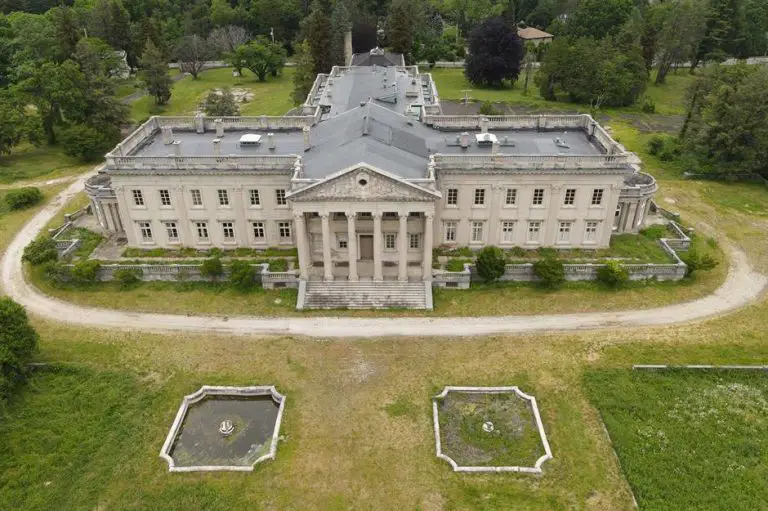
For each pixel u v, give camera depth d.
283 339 68.44
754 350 66.00
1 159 123.06
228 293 76.50
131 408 58.97
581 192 79.19
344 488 51.06
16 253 87.38
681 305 73.56
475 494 50.44
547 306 73.38
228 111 130.12
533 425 57.28
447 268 79.00
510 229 82.44
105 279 78.94
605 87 148.75
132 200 81.31
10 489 50.66
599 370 63.19
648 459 52.84
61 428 56.50
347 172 68.69
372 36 190.00
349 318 71.88
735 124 105.81
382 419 57.78
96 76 125.56
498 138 86.25
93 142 118.50
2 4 196.88
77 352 66.31
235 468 52.59
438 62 193.00
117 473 52.41
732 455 53.19
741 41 179.12
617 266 75.62
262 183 79.38
